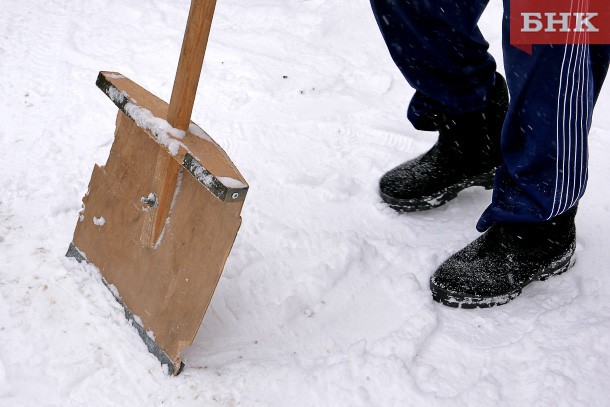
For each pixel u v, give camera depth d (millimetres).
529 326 1821
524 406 1613
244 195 1489
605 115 2656
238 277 1943
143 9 3295
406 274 1981
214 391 1642
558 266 1957
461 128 2164
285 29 3182
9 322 1769
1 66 2846
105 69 2863
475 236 2129
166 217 1711
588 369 1675
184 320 1642
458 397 1628
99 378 1653
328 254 2027
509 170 1854
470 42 2014
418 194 2203
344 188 2311
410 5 1947
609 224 2156
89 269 1913
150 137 1709
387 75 2900
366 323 1849
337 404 1618
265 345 1777
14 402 1586
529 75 1688
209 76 2857
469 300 1872
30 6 3307
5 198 2170
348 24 3242
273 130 2576
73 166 2326
